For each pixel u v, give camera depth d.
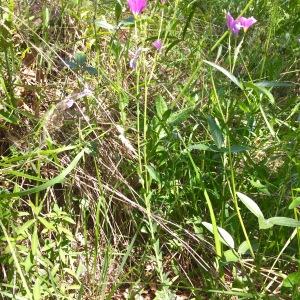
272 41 0.81
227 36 0.81
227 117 0.56
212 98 0.59
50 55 0.66
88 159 0.57
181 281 0.52
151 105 0.67
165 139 0.59
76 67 0.58
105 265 0.49
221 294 0.48
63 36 0.71
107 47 0.71
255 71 0.75
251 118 0.60
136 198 0.56
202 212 0.57
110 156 0.58
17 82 0.61
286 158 0.59
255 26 0.82
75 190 0.56
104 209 0.52
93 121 0.59
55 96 0.63
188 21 0.58
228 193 0.56
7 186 0.54
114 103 0.63
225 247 0.53
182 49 0.77
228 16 0.56
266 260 0.52
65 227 0.53
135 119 0.64
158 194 0.56
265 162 0.59
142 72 0.69
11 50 0.59
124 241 0.55
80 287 0.46
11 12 0.58
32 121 0.58
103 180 0.57
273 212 0.56
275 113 0.66
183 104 0.64
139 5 0.54
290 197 0.55
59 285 0.49
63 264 0.50
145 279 0.52
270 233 0.53
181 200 0.57
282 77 0.74
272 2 0.86
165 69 0.72
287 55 0.81
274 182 0.58
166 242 0.55
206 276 0.52
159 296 0.49
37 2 0.72
